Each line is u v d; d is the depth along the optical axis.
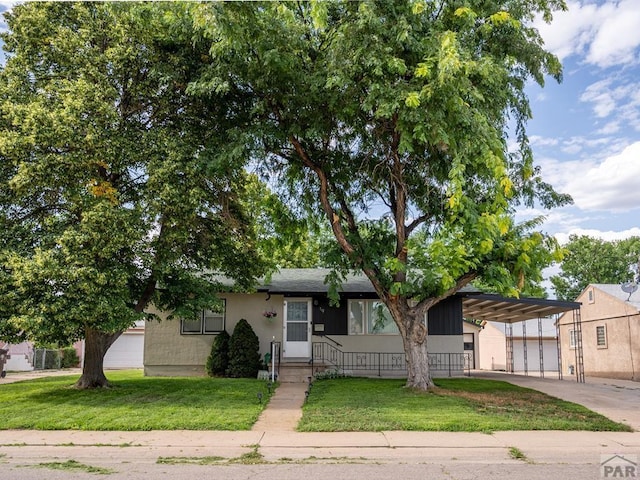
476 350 31.84
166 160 12.54
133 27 12.91
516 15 12.76
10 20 13.10
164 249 13.41
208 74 12.50
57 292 11.61
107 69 13.18
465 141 11.59
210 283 16.48
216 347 18.88
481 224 11.67
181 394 13.18
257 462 7.63
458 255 12.09
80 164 12.15
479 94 11.27
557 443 8.86
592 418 11.09
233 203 15.79
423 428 9.84
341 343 19.16
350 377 17.58
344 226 16.02
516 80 13.58
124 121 13.38
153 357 19.66
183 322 19.86
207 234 14.87
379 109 11.25
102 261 12.19
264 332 19.78
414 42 11.48
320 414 10.88
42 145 11.94
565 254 12.90
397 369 18.94
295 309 20.03
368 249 14.73
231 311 19.91
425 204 14.74
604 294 28.09
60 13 13.27
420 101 11.06
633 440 9.19
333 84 11.44
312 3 11.09
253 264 16.36
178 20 12.59
